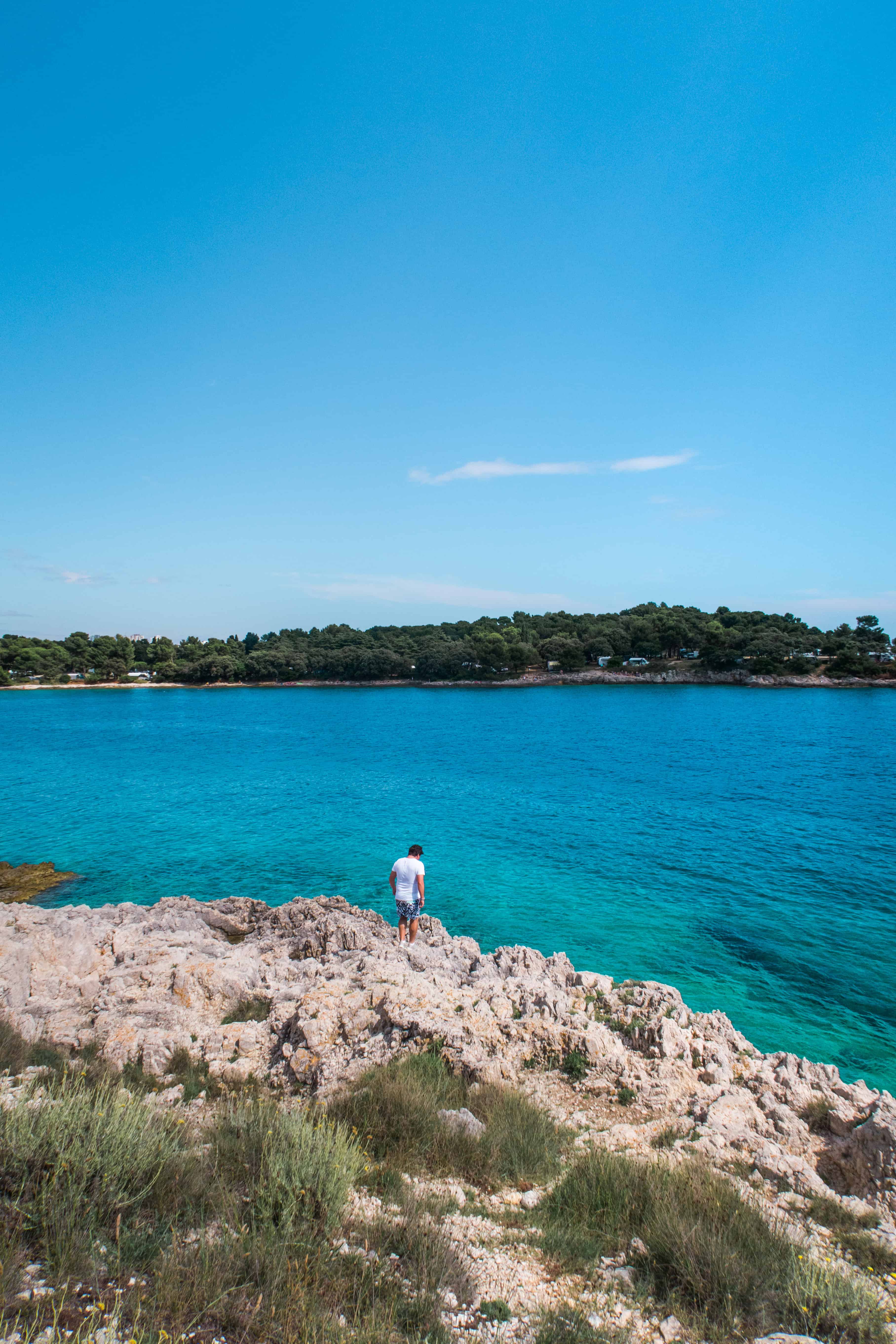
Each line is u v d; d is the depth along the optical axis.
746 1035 16.62
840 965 20.64
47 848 35.19
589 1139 8.97
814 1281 5.86
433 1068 10.13
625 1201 7.14
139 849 34.69
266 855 33.34
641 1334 5.33
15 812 43.97
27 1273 5.11
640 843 35.47
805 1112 10.05
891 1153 8.49
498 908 25.78
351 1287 5.40
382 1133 8.33
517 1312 5.45
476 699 161.88
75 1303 4.82
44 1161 6.16
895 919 24.58
